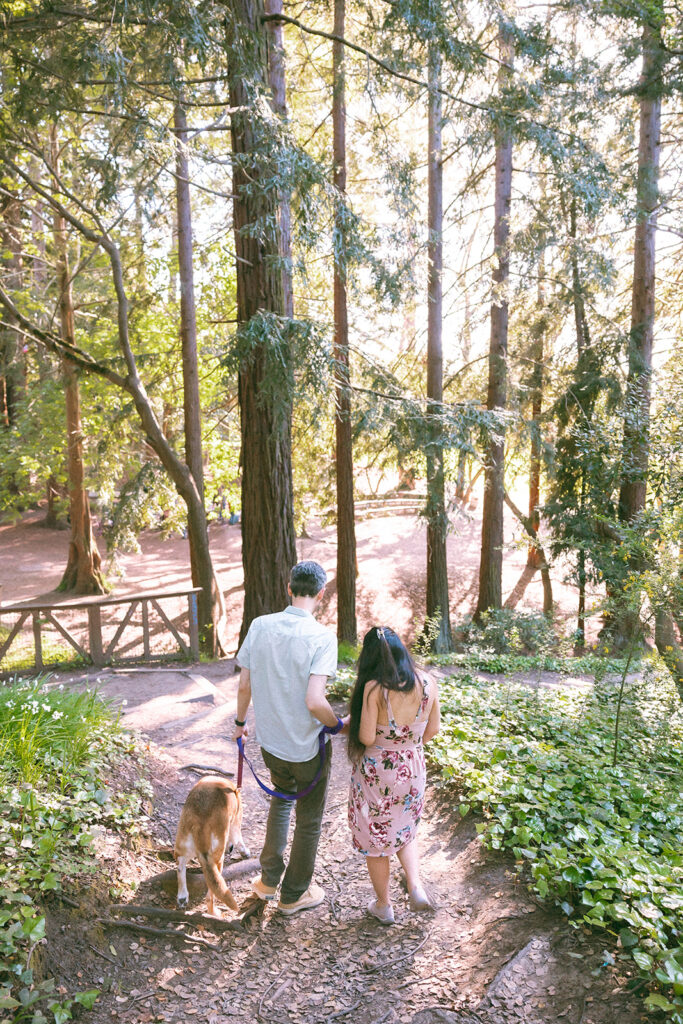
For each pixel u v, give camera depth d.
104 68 5.77
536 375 17.02
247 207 7.58
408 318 16.73
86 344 17.58
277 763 3.49
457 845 4.16
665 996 2.61
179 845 3.60
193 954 3.36
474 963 3.09
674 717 5.48
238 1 7.20
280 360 6.88
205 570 14.59
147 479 14.38
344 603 16.09
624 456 9.47
